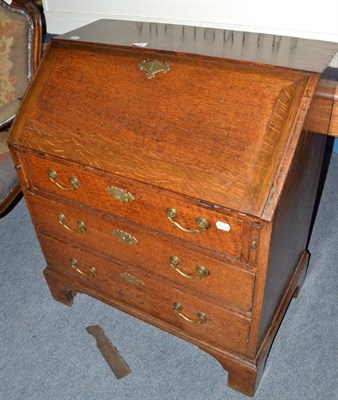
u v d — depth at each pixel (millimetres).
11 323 1556
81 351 1445
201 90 970
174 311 1249
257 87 918
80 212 1202
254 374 1188
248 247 938
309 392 1283
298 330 1471
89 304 1610
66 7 2062
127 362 1398
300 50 1058
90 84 1097
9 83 1731
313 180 1247
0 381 1367
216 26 1779
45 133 1121
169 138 975
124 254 1218
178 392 1304
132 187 1013
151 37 1171
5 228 2035
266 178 867
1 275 1766
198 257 1045
